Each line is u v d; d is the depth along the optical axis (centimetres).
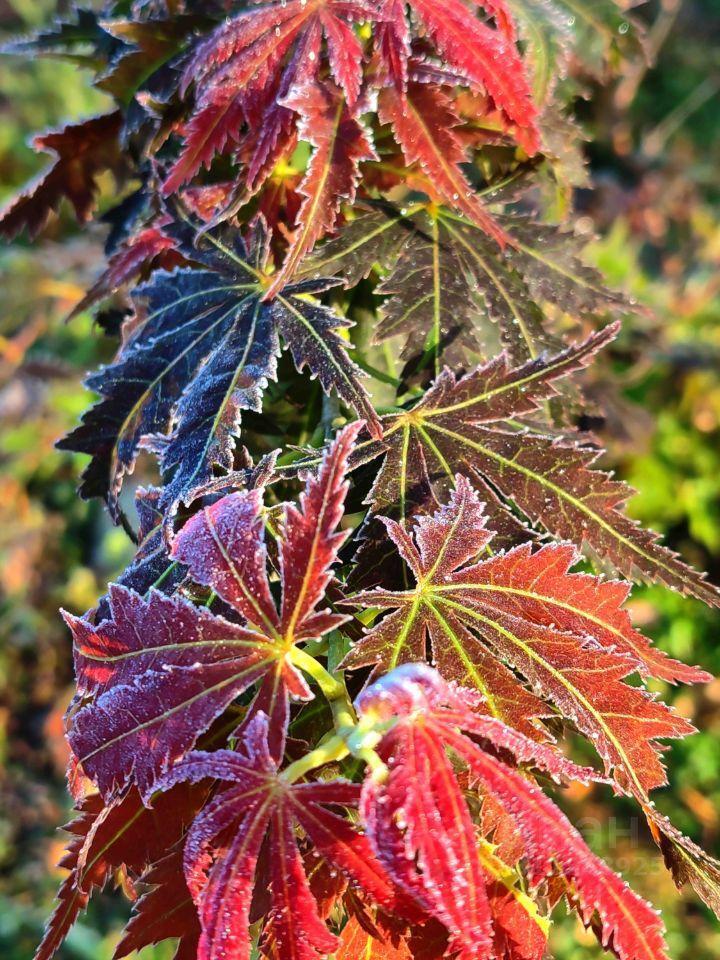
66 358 91
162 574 21
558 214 27
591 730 18
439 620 19
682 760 87
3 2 126
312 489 17
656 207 95
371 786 15
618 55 28
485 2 22
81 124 27
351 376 20
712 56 144
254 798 16
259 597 18
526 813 16
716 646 88
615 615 19
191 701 17
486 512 20
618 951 16
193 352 22
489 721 16
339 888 18
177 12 25
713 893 19
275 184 24
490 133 24
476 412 21
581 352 20
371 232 23
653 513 88
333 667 19
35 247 86
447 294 23
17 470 95
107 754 18
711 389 87
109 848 19
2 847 90
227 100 21
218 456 20
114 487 23
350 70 20
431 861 15
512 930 18
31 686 97
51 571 97
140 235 26
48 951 19
